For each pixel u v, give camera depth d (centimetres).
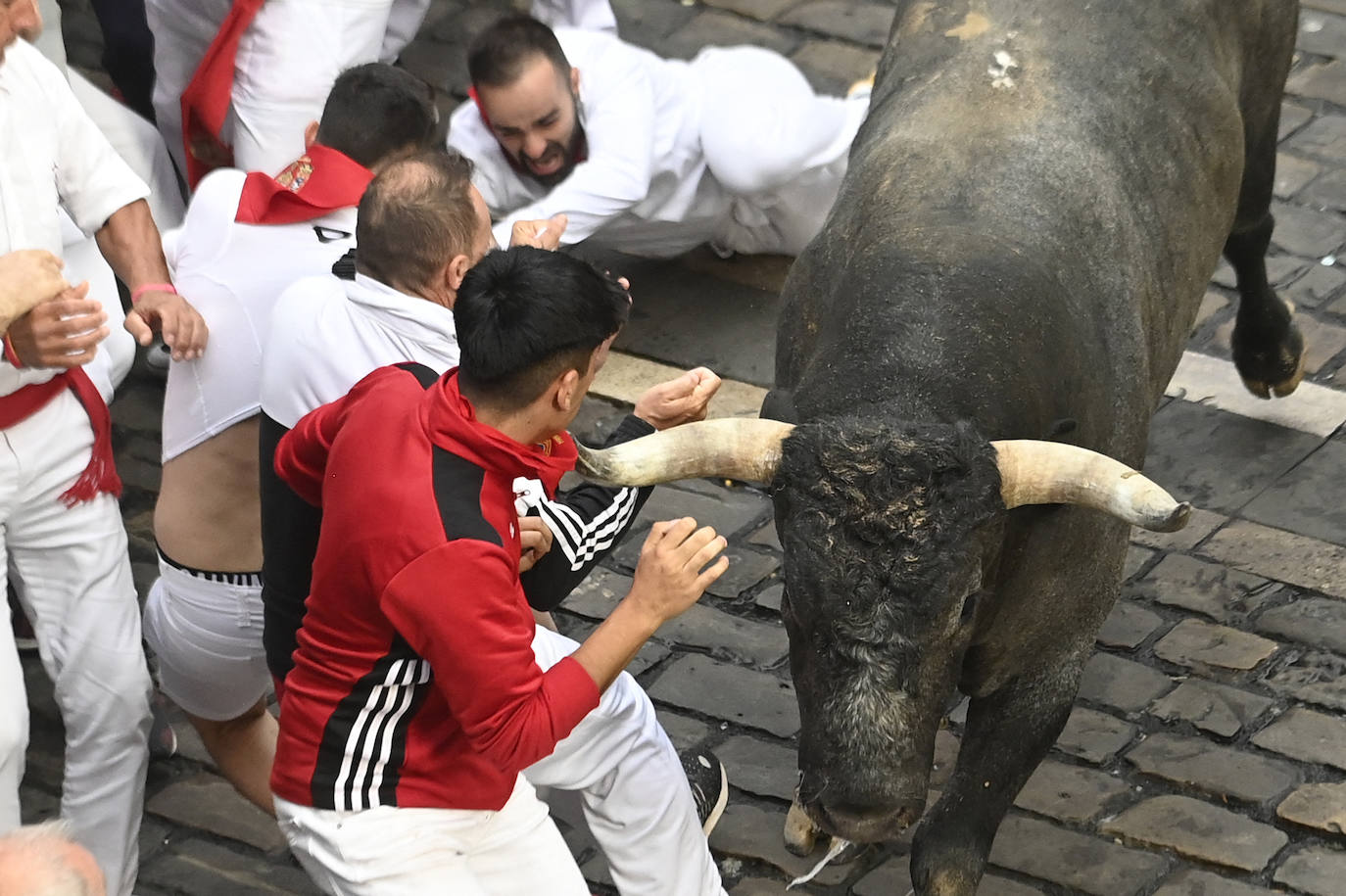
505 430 622
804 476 701
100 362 977
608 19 1494
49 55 1190
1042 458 711
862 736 673
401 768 647
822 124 1307
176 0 1328
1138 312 896
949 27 987
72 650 845
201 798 1004
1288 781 948
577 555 768
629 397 1290
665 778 782
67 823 549
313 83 1276
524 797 702
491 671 603
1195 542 1123
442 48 1683
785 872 928
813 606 683
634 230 1342
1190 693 1013
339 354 745
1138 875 903
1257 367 1203
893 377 757
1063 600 830
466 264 743
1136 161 937
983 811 835
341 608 629
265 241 859
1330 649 1033
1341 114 1484
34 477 805
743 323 1359
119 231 867
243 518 849
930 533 679
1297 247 1362
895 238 835
